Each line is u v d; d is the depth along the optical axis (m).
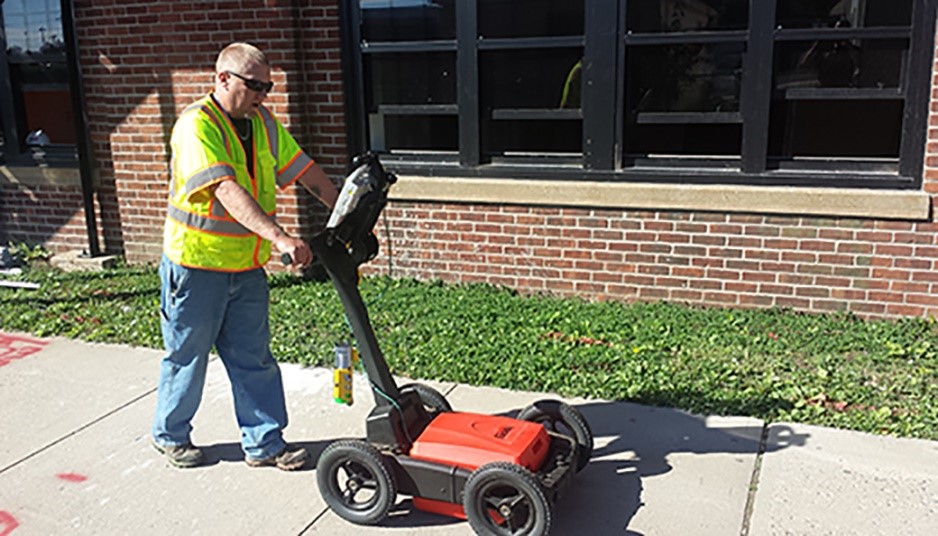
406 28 6.37
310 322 5.76
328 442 4.11
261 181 3.64
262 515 3.50
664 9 5.68
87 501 3.64
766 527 3.28
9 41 7.54
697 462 3.79
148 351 5.44
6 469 3.93
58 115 7.68
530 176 6.17
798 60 5.54
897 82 5.38
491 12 6.12
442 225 6.45
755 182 5.64
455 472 3.21
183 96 6.86
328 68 6.50
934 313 5.39
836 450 3.85
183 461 3.90
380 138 6.72
